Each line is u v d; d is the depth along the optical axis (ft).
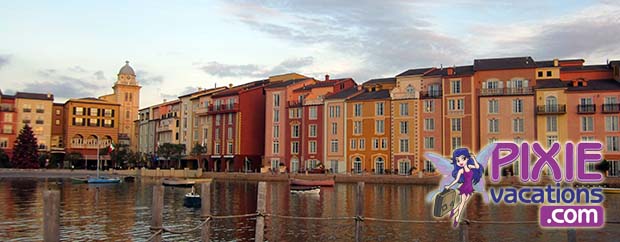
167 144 429.79
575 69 311.47
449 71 316.40
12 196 204.85
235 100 402.52
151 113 512.22
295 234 110.11
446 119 312.29
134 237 110.73
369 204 177.17
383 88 362.12
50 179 341.00
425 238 105.81
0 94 469.98
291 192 230.48
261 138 407.03
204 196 68.33
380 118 334.03
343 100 347.97
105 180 298.56
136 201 187.83
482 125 303.48
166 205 174.29
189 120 448.24
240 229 115.75
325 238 106.32
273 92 383.24
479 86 307.99
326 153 352.08
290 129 372.38
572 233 70.08
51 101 488.85
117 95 570.05
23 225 125.80
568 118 287.89
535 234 109.91
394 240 104.12
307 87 376.89
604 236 105.60
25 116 477.36
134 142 562.25
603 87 286.46
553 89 290.97
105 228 122.01
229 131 405.18
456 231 112.68
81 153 472.03
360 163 339.57
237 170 392.47
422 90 325.21
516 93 297.53
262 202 68.13
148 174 382.22
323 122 354.95
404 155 323.16
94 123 506.07
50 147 487.61
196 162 440.04
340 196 211.20
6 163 417.49
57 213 51.21
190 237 105.60
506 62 312.09
